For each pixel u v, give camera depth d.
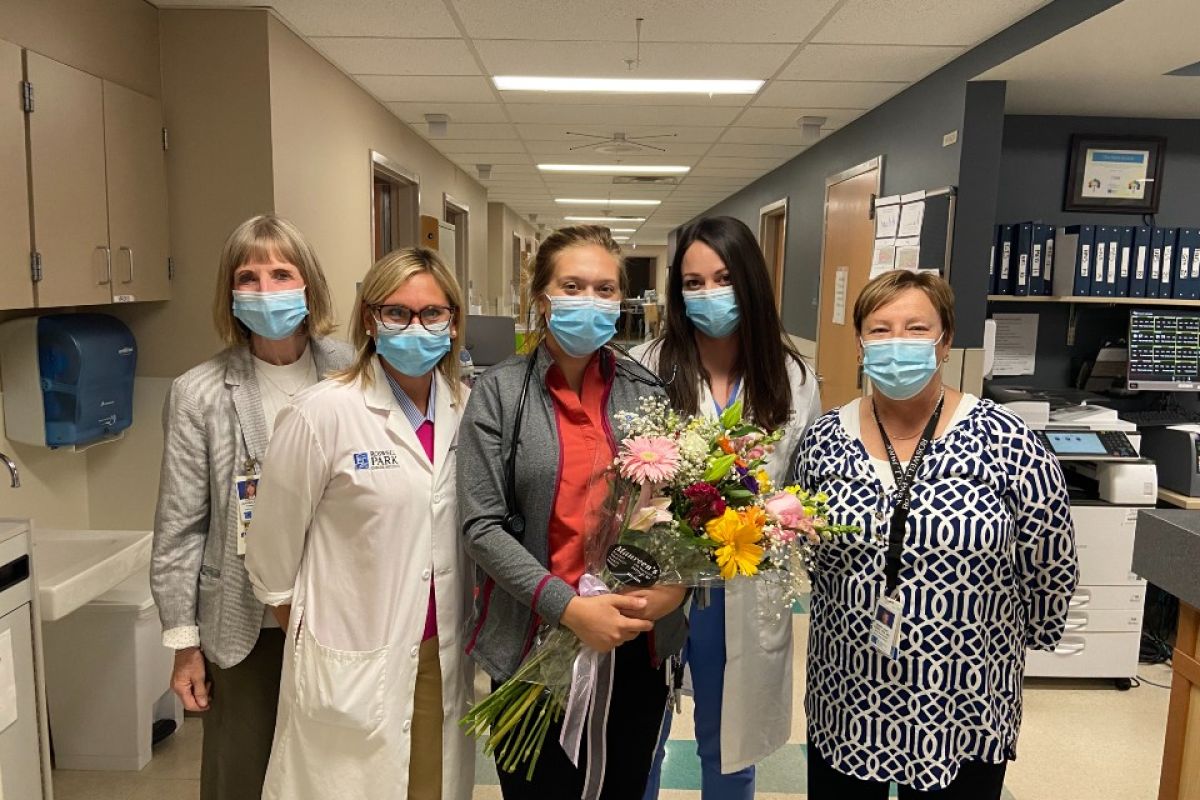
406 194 5.50
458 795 1.54
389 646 1.39
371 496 1.38
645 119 4.94
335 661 1.38
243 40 2.99
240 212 3.06
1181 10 2.44
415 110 4.74
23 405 2.56
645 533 1.25
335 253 3.84
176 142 3.02
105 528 3.09
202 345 3.08
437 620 1.47
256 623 1.54
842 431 1.54
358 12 3.03
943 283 1.50
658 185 8.28
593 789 1.34
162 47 2.99
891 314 1.46
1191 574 1.32
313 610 1.41
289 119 3.22
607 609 1.20
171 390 1.61
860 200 4.69
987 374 3.45
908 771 1.39
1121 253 3.27
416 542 1.42
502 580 1.25
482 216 8.62
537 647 1.33
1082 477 3.19
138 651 2.39
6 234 2.15
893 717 1.40
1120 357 3.56
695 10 2.98
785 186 6.64
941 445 1.42
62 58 2.42
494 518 1.30
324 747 1.40
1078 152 3.62
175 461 1.56
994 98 3.37
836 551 1.45
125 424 2.88
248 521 1.55
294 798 1.42
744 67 3.74
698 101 4.43
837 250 5.13
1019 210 3.67
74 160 2.42
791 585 1.36
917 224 3.74
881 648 1.39
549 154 6.35
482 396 1.35
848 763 1.44
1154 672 3.20
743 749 1.76
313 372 1.71
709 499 1.21
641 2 2.90
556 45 3.44
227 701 1.60
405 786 1.43
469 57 3.62
